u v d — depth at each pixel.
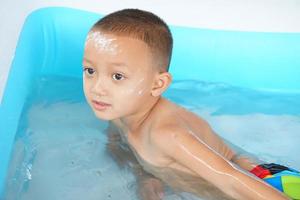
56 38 1.68
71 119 1.46
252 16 1.89
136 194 1.19
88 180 1.22
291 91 1.75
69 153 1.30
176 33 1.74
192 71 1.75
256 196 1.06
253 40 1.75
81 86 1.65
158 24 1.16
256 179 1.08
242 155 1.33
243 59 1.75
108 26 1.11
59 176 1.22
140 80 1.12
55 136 1.37
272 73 1.75
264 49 1.74
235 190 1.07
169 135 1.12
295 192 1.15
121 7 1.87
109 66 1.09
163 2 1.92
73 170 1.25
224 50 1.74
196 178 1.17
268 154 1.44
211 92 1.70
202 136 1.23
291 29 1.86
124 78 1.10
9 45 1.58
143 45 1.11
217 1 1.96
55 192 1.16
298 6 1.95
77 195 1.16
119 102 1.12
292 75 1.75
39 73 1.62
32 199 1.12
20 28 1.66
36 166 1.24
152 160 1.20
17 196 1.12
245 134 1.52
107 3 1.88
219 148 1.29
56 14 1.70
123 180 1.22
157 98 1.21
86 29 1.71
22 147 1.29
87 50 1.11
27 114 1.44
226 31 1.77
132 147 1.27
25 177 1.19
